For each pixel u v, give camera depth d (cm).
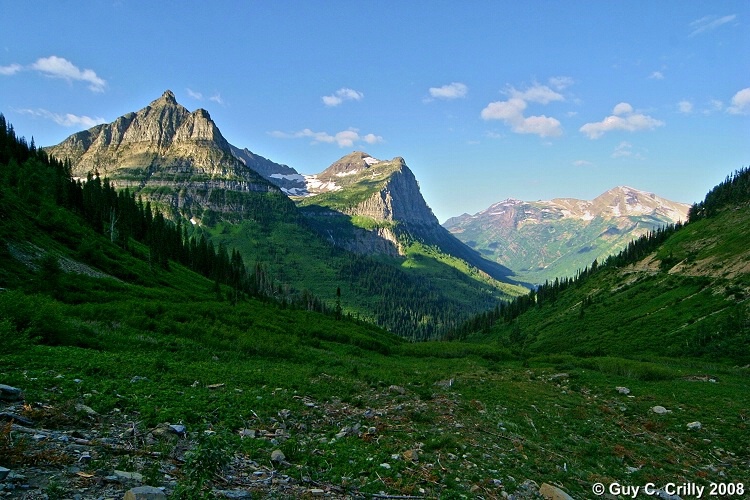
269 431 1648
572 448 2198
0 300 2636
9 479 845
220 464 909
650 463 2136
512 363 6581
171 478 1019
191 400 1781
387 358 6175
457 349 8056
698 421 2986
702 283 15325
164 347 3228
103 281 5853
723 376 5403
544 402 3281
